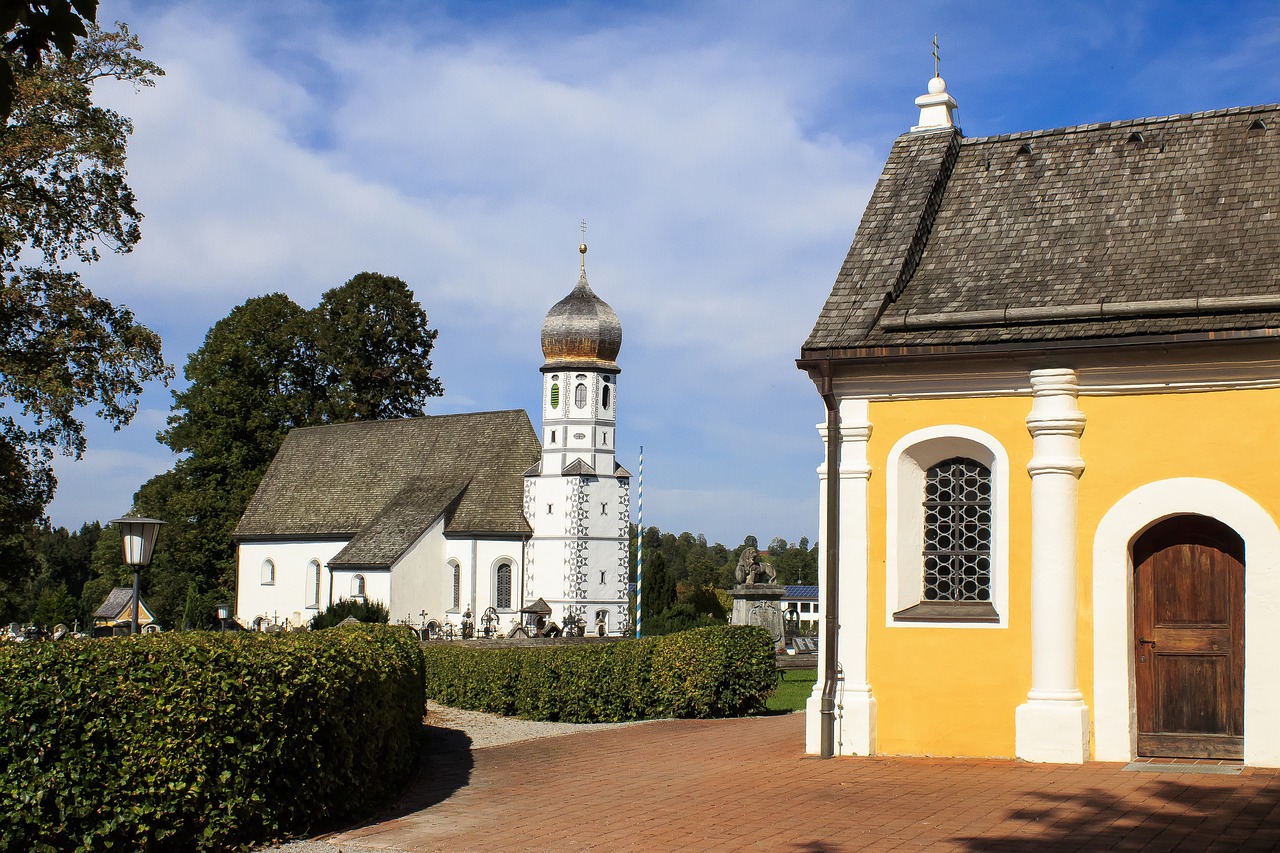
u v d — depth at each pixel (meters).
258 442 85.62
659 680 25.28
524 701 25.47
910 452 17.62
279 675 12.85
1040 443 16.64
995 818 12.88
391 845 12.66
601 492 76.81
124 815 11.52
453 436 82.25
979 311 17.47
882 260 18.77
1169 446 16.05
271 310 84.56
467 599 76.50
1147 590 16.36
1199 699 16.08
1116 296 16.89
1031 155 19.41
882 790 14.77
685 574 161.00
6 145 34.19
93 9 7.64
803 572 148.12
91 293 37.47
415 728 18.86
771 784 15.54
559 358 77.00
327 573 80.94
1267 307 15.69
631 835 12.81
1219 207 17.42
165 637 12.73
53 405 35.78
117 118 37.78
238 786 12.34
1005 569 16.92
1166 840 11.52
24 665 11.21
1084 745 16.20
